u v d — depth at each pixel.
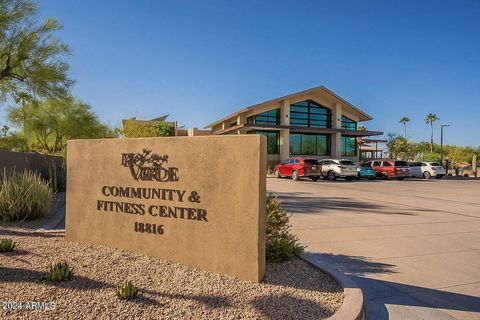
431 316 4.59
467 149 72.69
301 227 9.80
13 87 12.70
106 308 3.95
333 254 7.25
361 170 33.34
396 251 7.53
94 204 6.45
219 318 3.87
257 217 4.96
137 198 5.99
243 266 5.03
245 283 4.88
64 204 11.70
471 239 8.70
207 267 5.30
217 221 5.25
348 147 41.94
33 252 5.79
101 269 5.12
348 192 20.66
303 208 13.54
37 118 23.27
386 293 5.29
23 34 11.80
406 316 4.57
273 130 37.72
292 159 30.58
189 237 5.48
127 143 6.13
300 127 36.94
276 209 5.98
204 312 3.99
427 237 8.86
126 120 24.25
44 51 12.00
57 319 3.68
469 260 6.96
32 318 3.68
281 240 5.89
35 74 11.96
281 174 31.52
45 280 4.60
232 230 5.13
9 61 11.78
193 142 5.50
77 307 3.94
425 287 5.54
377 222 10.80
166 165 5.72
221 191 5.25
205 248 5.33
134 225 6.01
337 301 4.47
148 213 5.87
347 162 31.06
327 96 39.66
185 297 4.33
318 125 40.19
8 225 8.16
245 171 5.07
